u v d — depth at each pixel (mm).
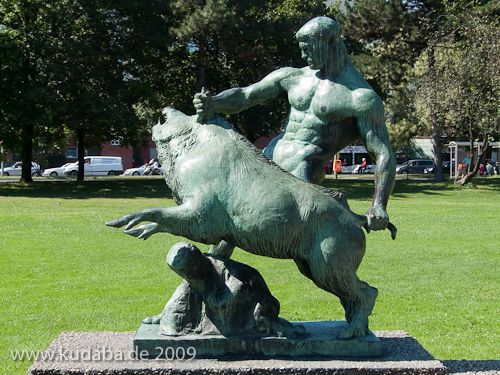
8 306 6668
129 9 23484
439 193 23984
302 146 3584
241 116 27047
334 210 3273
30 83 22453
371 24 27094
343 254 3256
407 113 32656
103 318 6156
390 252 10461
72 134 31172
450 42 23469
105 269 8797
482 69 22172
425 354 3400
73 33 23422
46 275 8359
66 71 23094
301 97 3605
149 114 29031
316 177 3619
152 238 11703
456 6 26375
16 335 5551
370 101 3438
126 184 27031
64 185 25859
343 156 44469
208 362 3168
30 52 23016
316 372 3078
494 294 7441
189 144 3418
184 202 3273
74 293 7316
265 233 3186
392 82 29062
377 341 3314
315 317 6148
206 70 27344
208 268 3379
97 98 22719
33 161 43250
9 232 12180
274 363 3154
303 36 3475
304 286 7750
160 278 8211
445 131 34531
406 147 41219
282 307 6621
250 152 3309
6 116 22734
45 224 13398
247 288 3316
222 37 23375
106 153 50531
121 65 24969
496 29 22109
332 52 3508
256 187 3199
